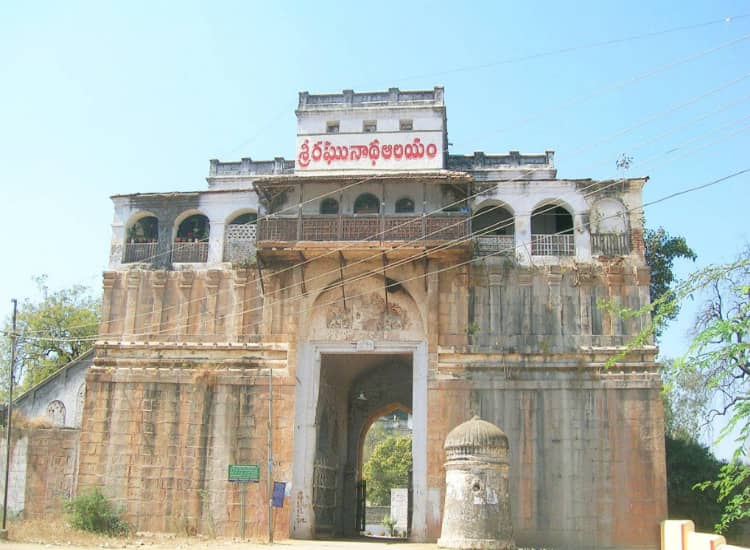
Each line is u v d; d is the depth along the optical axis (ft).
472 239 84.64
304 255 88.28
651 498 80.28
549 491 81.56
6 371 136.15
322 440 93.97
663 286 103.81
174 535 82.79
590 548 79.46
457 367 85.92
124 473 86.94
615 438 82.38
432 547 73.97
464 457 68.80
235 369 88.89
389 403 109.50
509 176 105.09
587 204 90.43
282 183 89.45
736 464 39.68
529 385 84.74
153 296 93.35
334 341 89.71
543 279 88.28
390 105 97.96
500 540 66.90
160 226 96.43
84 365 101.55
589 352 84.99
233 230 94.89
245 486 84.58
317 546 72.74
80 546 64.90
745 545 90.33
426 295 88.33
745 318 36.32
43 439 94.32
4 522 70.33
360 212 92.22
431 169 91.91
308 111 98.89
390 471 204.95
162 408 88.53
